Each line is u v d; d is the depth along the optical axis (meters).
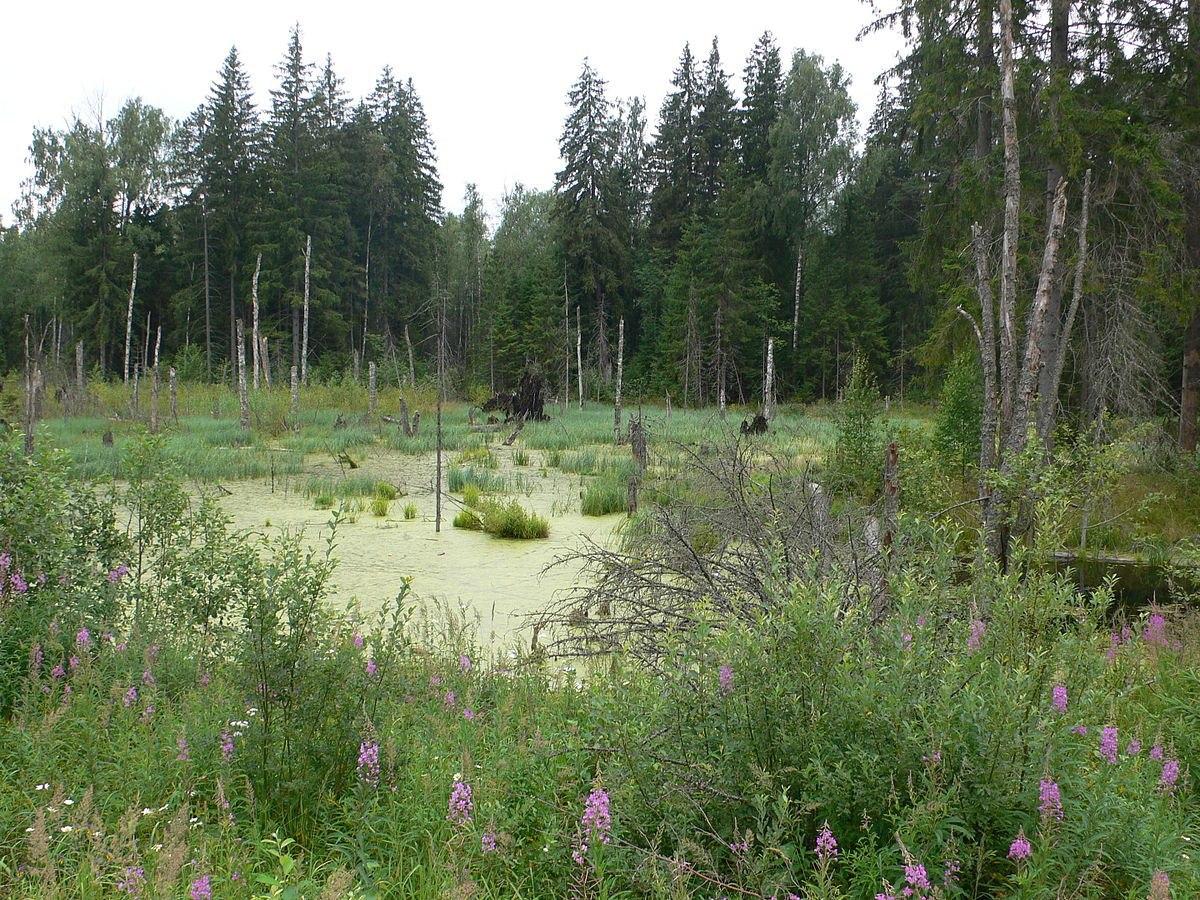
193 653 5.26
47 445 5.83
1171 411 16.44
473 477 17.02
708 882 2.93
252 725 3.80
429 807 3.45
